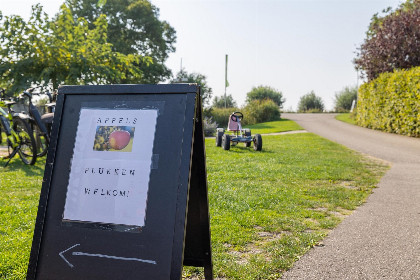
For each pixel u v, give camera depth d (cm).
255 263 317
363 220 460
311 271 307
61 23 1348
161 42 3797
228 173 757
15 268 295
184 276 295
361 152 1228
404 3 2912
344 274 303
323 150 1248
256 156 1045
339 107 5491
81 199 203
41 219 204
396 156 1131
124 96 215
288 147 1323
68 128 217
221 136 1329
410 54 2355
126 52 3416
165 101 207
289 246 359
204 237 235
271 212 475
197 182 229
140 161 200
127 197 197
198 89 205
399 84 1869
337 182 704
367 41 2647
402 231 418
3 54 1286
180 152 196
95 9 3453
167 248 184
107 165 205
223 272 298
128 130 207
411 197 593
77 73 1302
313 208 514
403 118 1845
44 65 1335
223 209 482
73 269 193
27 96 807
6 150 1060
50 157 213
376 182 711
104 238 194
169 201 190
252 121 3275
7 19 1265
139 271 184
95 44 1382
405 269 315
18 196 529
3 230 385
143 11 3609
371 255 345
